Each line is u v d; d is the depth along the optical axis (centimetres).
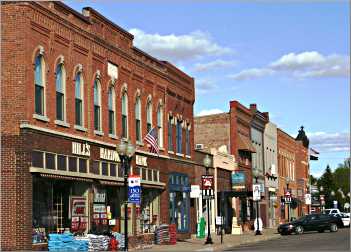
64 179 2773
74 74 2958
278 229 5438
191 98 4791
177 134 4450
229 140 6047
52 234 2631
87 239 2797
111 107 3388
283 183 8212
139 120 3769
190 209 4634
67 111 2881
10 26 2536
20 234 2461
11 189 2477
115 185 3281
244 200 6212
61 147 2773
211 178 3831
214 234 5106
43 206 2653
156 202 4019
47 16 2708
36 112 2628
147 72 3894
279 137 8100
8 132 2500
